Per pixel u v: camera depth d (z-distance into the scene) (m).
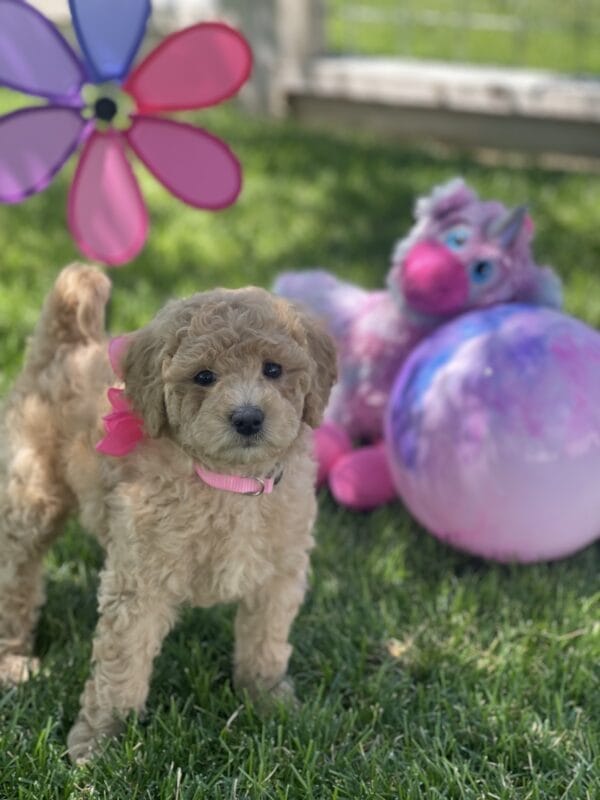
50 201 1.79
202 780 0.72
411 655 0.87
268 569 0.75
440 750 0.76
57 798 0.71
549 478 0.89
